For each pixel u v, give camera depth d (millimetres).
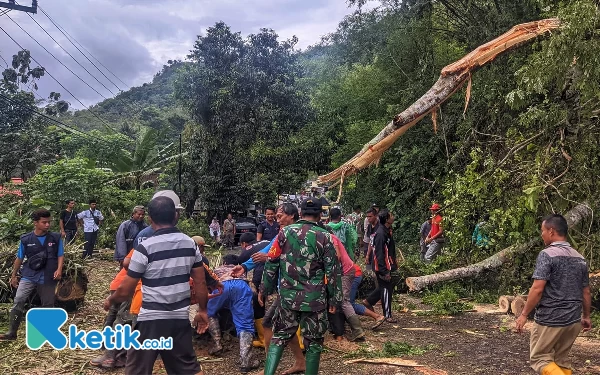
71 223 11508
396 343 5625
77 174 14375
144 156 22578
